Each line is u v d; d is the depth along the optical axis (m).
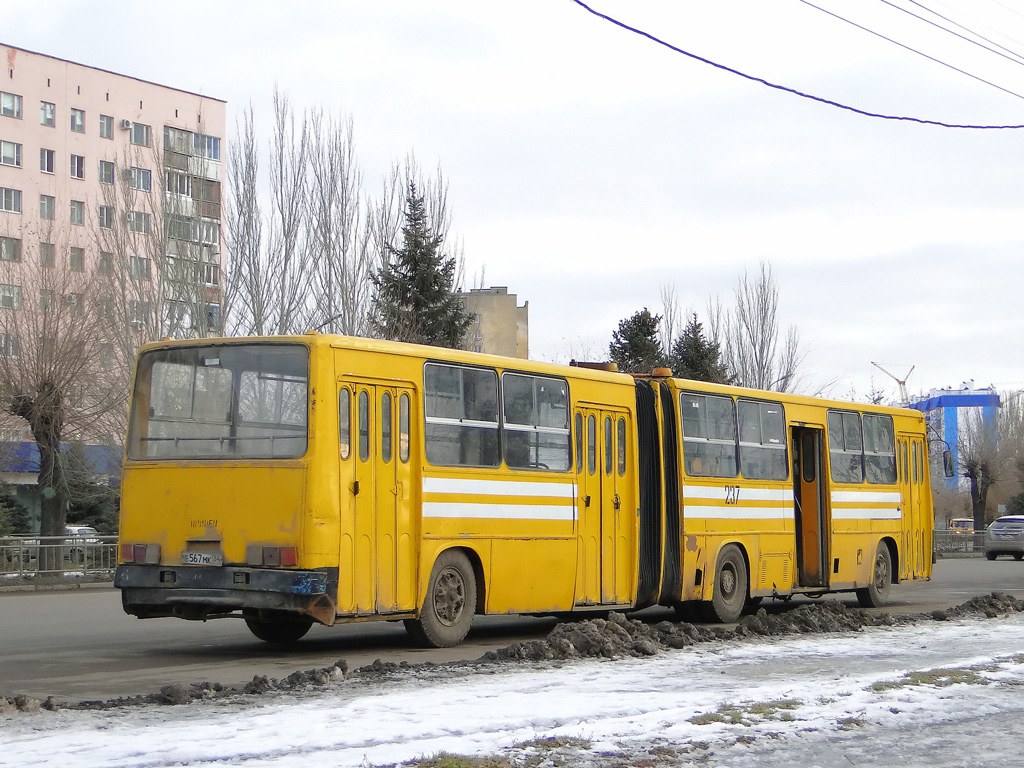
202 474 13.19
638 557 17.38
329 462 12.83
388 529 13.55
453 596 14.49
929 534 24.56
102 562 29.41
